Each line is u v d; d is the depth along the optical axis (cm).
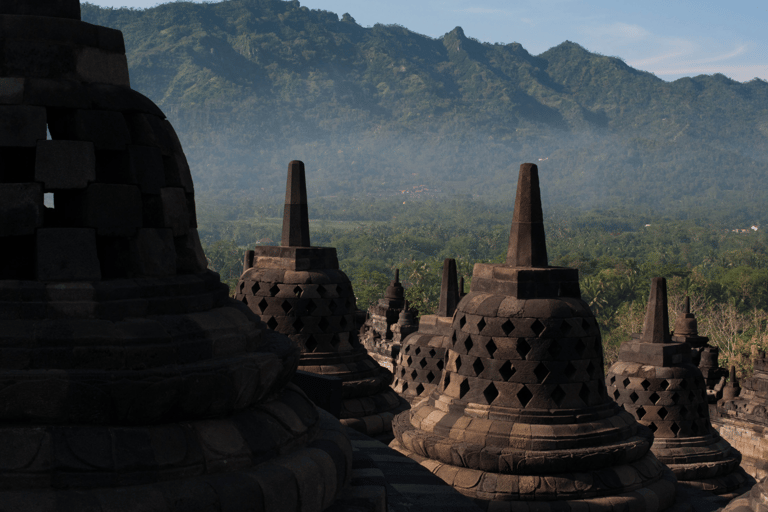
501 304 890
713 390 2511
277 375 445
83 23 430
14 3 423
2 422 360
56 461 350
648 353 1548
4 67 404
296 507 408
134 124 446
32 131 400
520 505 804
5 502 336
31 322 373
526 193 927
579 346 883
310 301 1310
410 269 14450
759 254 17925
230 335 430
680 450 1452
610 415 897
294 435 443
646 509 844
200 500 367
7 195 390
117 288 398
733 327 7450
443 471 847
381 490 481
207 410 402
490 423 861
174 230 455
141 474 364
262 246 1378
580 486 819
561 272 907
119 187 420
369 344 2473
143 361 382
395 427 970
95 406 365
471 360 905
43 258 390
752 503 722
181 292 430
